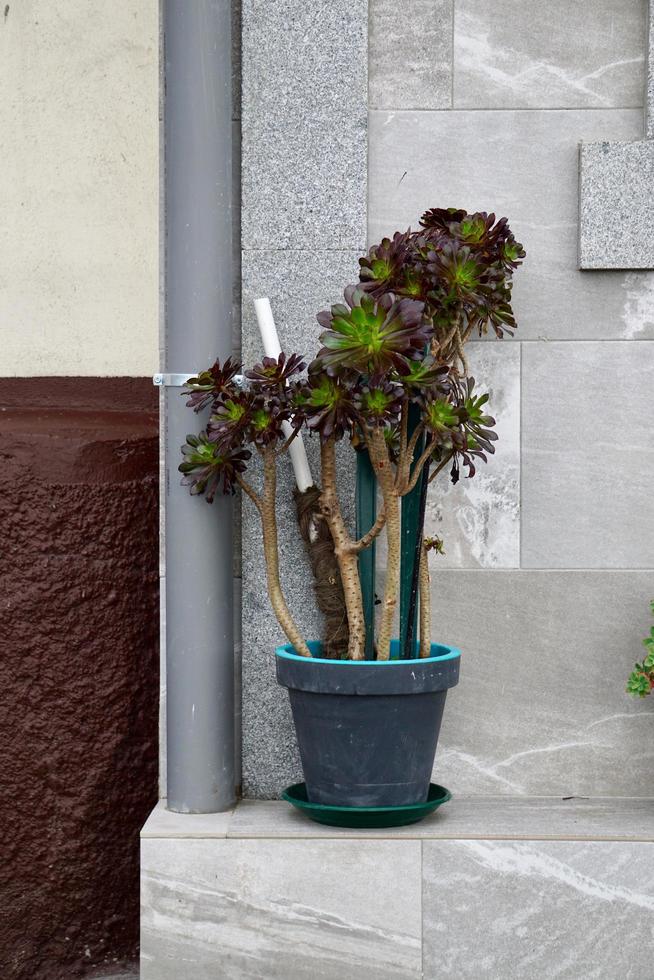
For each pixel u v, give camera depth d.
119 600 4.04
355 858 3.42
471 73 3.88
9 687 3.96
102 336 4.77
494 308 3.59
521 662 3.91
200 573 3.70
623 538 3.89
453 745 3.91
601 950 3.42
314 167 3.84
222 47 3.72
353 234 3.84
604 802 3.83
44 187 4.77
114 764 4.00
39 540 3.99
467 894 3.42
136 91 4.75
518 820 3.60
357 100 3.83
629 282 3.88
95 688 3.99
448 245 3.41
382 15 3.88
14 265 4.78
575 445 3.89
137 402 4.73
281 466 3.86
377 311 3.15
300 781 3.87
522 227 3.88
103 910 3.98
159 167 3.87
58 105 4.76
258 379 3.38
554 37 3.88
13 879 3.93
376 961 3.42
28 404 4.75
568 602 3.90
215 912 3.43
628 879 3.42
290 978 3.42
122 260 4.77
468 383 3.44
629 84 3.88
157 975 3.43
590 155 3.82
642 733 3.90
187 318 3.72
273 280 3.85
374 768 3.42
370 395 3.24
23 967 3.93
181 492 3.71
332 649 3.72
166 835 3.43
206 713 3.71
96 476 4.06
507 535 3.91
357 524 3.72
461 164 3.88
